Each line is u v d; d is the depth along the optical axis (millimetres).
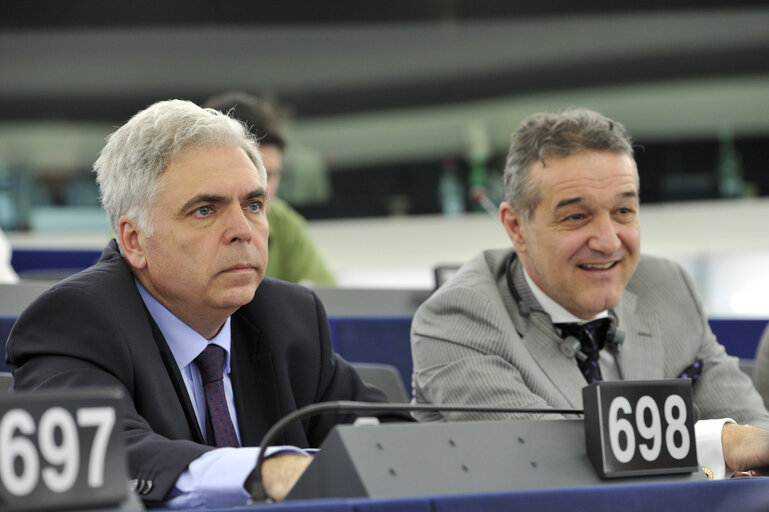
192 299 3100
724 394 4008
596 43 14453
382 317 5270
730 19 14312
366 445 2068
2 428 1729
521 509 1949
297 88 14289
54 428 1775
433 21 14422
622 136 3662
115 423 1837
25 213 13125
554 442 2287
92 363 2945
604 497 2035
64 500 1761
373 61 14406
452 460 2131
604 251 3584
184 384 3111
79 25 13695
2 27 13461
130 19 13836
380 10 14391
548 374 3705
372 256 13742
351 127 14352
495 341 3715
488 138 14414
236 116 6391
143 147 3082
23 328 3004
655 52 14383
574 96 14469
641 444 2297
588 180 3586
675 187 14250
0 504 1708
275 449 2428
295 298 3518
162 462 2523
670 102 14367
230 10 14109
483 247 13742
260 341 3348
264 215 3180
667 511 2080
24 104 13461
